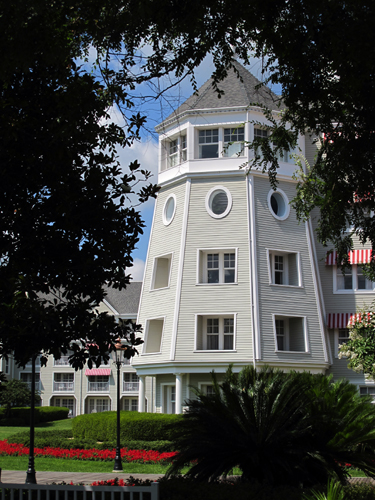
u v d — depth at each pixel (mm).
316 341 35250
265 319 33844
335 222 14914
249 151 35562
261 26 10969
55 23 9336
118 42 10633
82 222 10078
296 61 11289
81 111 9930
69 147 10227
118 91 10844
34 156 9766
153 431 30531
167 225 37312
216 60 11781
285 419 12352
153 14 10258
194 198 36156
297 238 36250
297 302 35156
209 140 36969
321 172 14602
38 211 9953
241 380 13773
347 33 9773
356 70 10500
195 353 33812
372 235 14680
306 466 12539
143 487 7840
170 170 37688
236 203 35375
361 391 35938
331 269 38000
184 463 12383
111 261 10242
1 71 8977
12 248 9828
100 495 9984
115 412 33688
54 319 8953
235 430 12297
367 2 9492
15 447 31391
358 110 12156
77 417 34500
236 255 34656
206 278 35719
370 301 36906
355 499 11336
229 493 9883
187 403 13344
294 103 12602
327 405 13320
